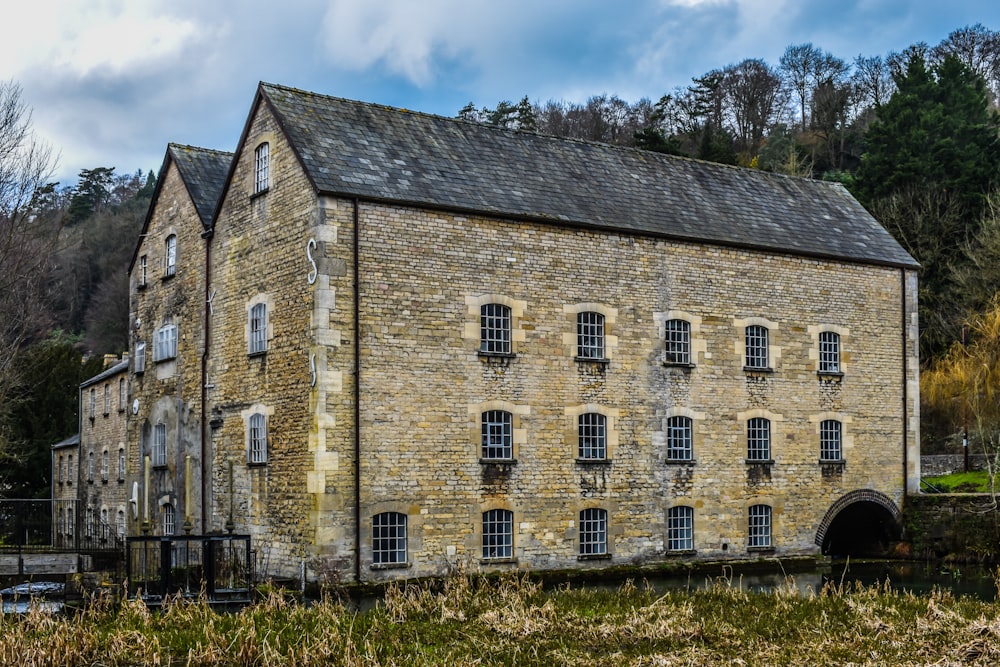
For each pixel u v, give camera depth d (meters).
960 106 51.78
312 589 22.25
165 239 30.14
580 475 25.70
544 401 25.34
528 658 14.77
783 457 28.94
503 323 25.08
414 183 24.56
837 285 30.44
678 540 27.22
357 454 22.83
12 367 36.84
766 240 29.23
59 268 70.38
